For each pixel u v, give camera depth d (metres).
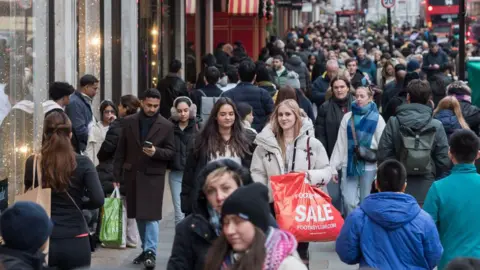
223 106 16.50
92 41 28.70
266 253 9.16
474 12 87.44
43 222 9.86
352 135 21.47
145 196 19.67
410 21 192.50
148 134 19.70
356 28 147.75
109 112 22.55
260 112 24.67
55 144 14.59
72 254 14.74
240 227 9.14
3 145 18.47
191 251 11.15
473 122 23.16
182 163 20.98
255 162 16.91
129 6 33.47
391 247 12.95
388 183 13.05
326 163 17.06
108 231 20.73
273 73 35.00
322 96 31.97
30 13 20.08
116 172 19.92
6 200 17.97
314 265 20.39
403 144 18.70
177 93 35.38
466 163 14.07
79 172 14.80
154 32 41.25
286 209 15.88
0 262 9.62
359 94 21.47
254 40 68.88
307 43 70.38
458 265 9.02
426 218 13.00
